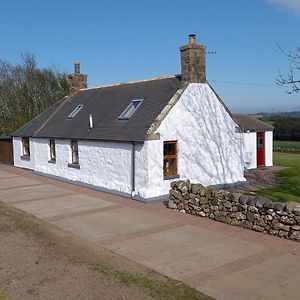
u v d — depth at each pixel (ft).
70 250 31.17
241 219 36.94
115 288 23.88
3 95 134.31
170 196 45.24
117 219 41.19
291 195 52.24
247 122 80.33
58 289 23.80
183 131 54.60
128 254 30.35
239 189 58.08
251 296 22.75
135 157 52.21
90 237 34.99
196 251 30.76
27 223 39.65
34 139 80.18
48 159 75.15
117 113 61.57
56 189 59.77
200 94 56.80
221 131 59.82
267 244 31.89
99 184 59.31
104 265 27.81
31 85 137.18
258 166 80.94
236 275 25.81
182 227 37.52
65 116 76.79
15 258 29.27
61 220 41.16
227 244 32.17
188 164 55.47
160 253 30.48
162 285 24.30
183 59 55.93
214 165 58.85
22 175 76.13
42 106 136.26
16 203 50.21
